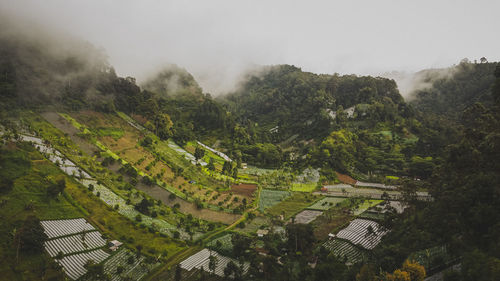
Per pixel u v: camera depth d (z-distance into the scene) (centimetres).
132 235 8412
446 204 6375
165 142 18300
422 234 6328
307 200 12656
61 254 6538
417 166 14350
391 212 9038
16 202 7588
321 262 6975
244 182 15512
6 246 6244
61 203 8494
